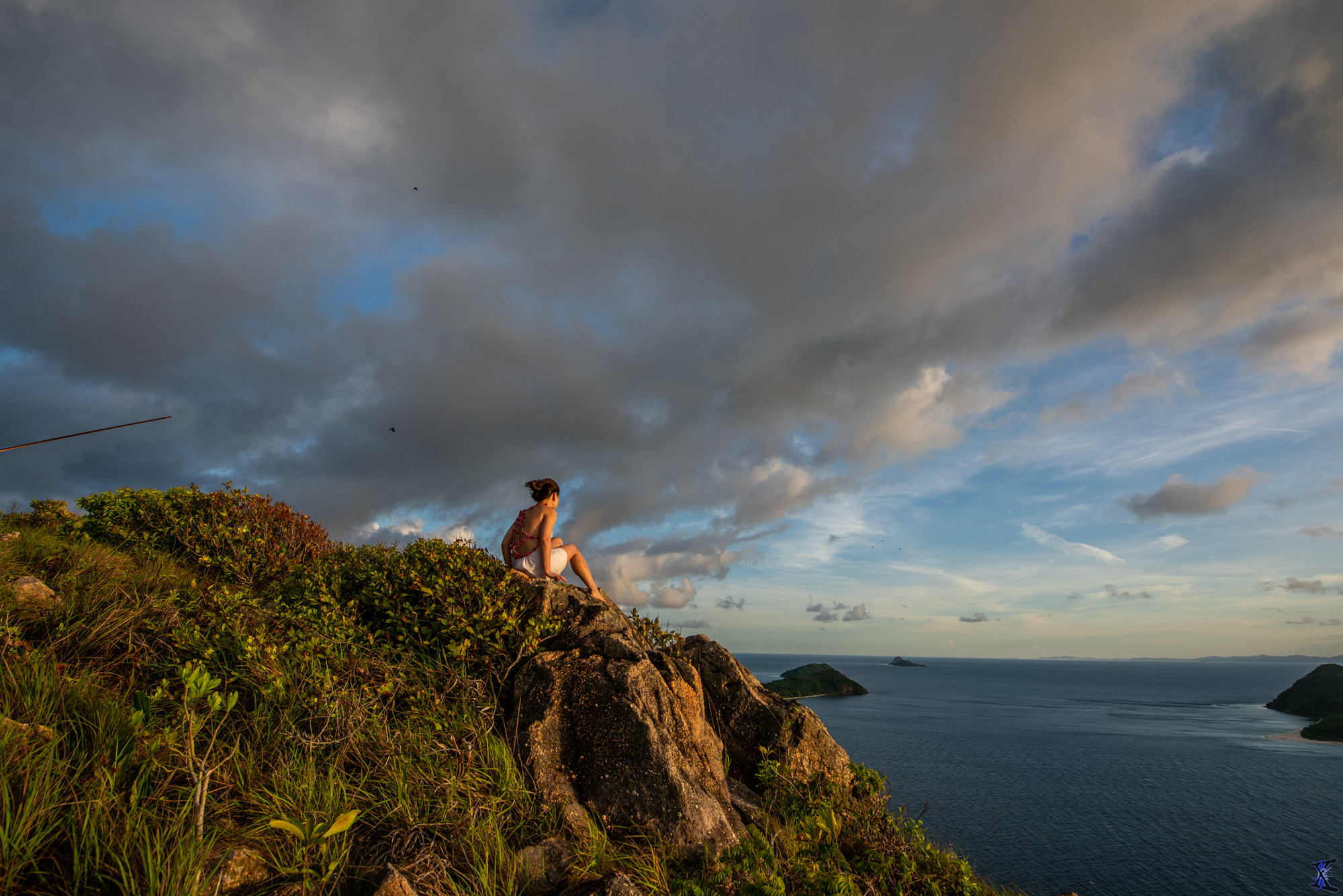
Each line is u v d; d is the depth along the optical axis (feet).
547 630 20.75
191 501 28.76
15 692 13.05
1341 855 175.11
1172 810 219.00
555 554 25.14
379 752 15.39
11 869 9.12
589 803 16.53
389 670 18.60
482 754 16.24
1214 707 629.51
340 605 21.52
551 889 13.23
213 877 10.02
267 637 18.07
